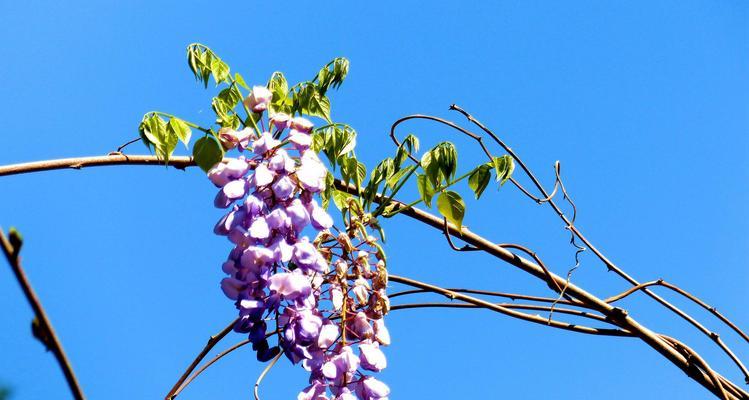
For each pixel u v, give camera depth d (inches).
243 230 54.2
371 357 54.5
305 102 59.6
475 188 58.4
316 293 55.3
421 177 58.4
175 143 56.3
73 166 56.7
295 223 54.3
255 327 54.0
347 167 59.5
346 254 55.9
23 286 35.1
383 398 54.7
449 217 58.4
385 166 59.3
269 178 54.3
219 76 59.1
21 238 35.0
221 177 55.3
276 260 53.7
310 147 56.5
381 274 55.6
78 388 36.5
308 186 54.8
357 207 57.8
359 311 55.5
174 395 59.3
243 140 55.9
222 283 53.9
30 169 55.9
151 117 56.2
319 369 54.6
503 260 61.9
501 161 58.4
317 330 53.9
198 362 59.8
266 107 57.4
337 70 59.6
